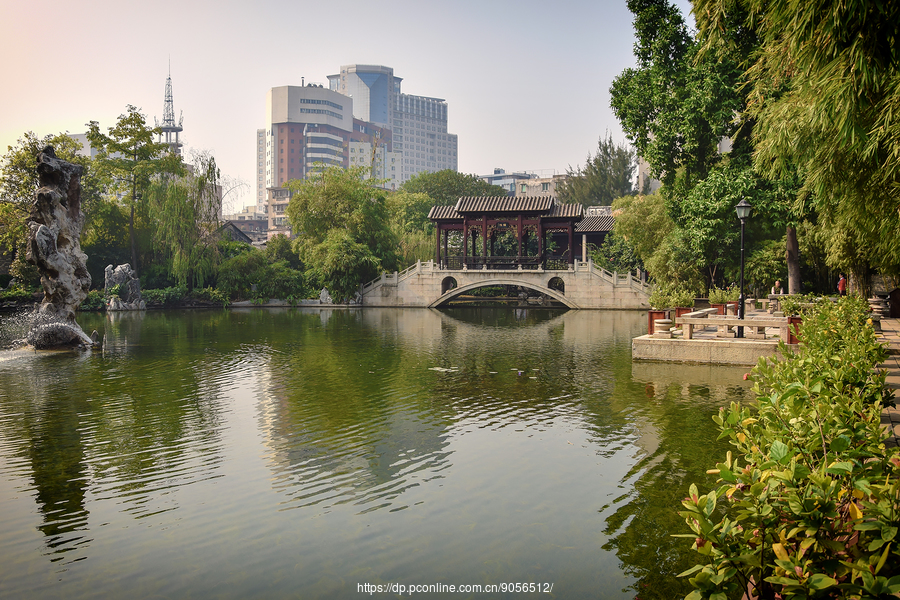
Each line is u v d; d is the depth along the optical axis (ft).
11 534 26.78
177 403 51.55
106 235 183.83
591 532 25.80
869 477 12.67
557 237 216.13
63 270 88.58
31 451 38.50
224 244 194.29
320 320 139.33
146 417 46.83
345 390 56.39
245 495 30.89
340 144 560.20
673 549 24.13
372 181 200.03
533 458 35.58
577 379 60.03
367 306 186.70
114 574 23.35
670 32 100.63
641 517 26.99
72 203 92.38
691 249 126.11
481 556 24.09
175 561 24.26
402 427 43.16
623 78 110.11
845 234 77.36
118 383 60.75
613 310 166.30
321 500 30.12
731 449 35.78
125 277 168.66
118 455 37.55
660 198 155.12
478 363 72.08
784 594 11.28
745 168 94.27
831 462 12.83
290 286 188.96
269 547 25.30
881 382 27.73
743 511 12.38
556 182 325.21
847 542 11.82
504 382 59.36
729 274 131.34
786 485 12.25
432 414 46.83
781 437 15.16
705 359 66.85
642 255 163.63
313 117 544.62
